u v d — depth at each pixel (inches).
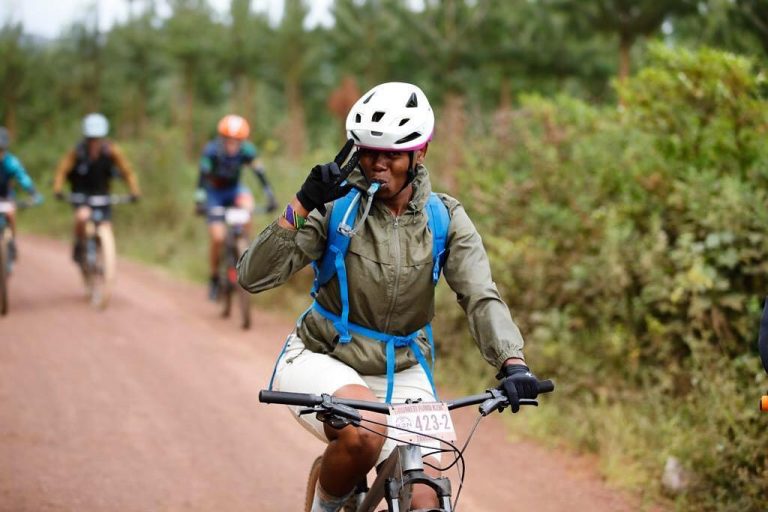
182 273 813.9
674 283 357.4
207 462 336.2
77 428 366.9
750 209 348.8
